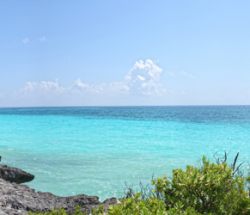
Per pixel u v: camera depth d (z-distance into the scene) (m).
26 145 42.53
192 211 5.91
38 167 28.12
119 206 5.66
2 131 63.88
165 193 6.71
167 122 89.06
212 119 105.25
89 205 14.29
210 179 6.59
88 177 24.45
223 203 6.55
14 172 22.47
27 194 15.57
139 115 146.25
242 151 36.38
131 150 37.84
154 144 43.06
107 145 42.28
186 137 51.34
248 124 78.75
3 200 13.80
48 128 70.94
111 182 22.88
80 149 38.78
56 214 6.35
